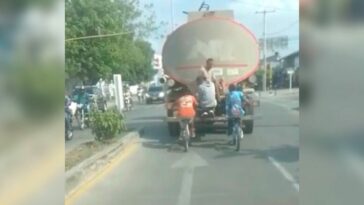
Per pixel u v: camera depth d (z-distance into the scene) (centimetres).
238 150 1384
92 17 2567
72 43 2448
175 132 1731
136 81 6762
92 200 819
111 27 2842
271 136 1691
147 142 1599
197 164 1173
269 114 2748
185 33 1653
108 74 2873
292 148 1402
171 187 916
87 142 1505
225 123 1623
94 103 2473
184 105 1445
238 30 1650
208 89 1563
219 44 1647
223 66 1647
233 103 1405
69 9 2455
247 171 1065
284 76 8044
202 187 910
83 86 2889
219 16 1697
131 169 1120
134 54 5138
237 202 787
